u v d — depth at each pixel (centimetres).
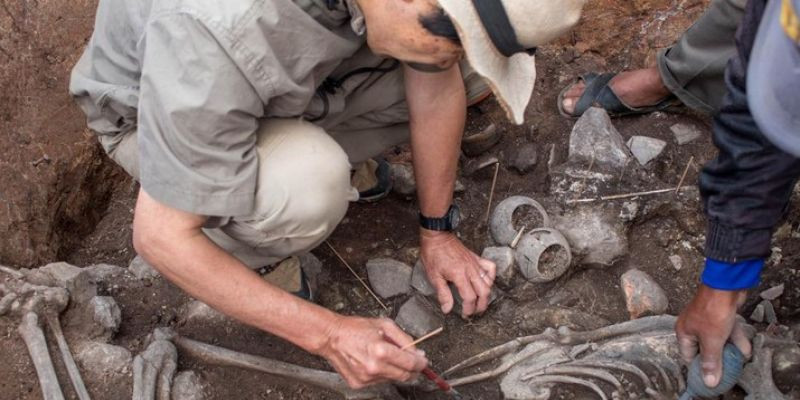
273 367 227
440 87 215
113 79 206
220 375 228
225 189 178
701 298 189
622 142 274
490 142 281
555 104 295
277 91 177
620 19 308
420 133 222
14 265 252
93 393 216
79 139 276
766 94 125
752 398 214
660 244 261
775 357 218
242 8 165
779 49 122
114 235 278
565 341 234
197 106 166
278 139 198
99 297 234
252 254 217
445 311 234
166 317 244
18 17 289
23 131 273
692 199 261
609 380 221
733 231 172
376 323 197
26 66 283
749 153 160
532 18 153
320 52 179
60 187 269
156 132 173
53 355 222
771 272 248
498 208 253
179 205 176
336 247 263
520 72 182
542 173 278
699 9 301
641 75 276
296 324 189
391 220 270
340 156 204
